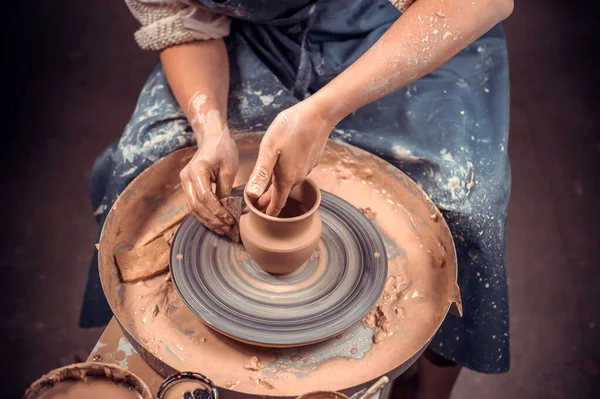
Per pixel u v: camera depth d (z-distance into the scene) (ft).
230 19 6.22
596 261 9.24
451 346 5.89
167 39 5.86
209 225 4.80
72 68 11.36
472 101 6.20
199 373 3.87
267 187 4.79
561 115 11.08
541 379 8.01
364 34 6.38
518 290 8.89
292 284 4.58
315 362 4.31
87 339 8.20
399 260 5.08
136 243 5.11
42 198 9.58
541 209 9.82
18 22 11.98
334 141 5.71
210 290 4.49
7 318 8.30
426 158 5.71
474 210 5.55
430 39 4.72
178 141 5.84
